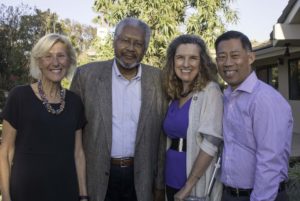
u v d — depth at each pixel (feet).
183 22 38.81
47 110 10.25
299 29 31.71
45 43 10.44
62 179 10.21
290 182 18.45
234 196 10.44
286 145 9.79
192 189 11.44
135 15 37.70
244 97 10.16
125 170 12.07
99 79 12.14
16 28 57.72
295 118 49.55
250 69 10.52
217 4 37.93
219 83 11.94
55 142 10.17
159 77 12.65
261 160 9.62
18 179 9.96
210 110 11.18
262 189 9.59
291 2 29.63
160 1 36.88
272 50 47.91
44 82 10.55
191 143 11.51
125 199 12.34
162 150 12.54
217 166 11.09
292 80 50.47
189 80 11.64
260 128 9.70
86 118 11.87
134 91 12.27
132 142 12.07
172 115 11.98
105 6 38.63
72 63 11.19
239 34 10.47
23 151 10.02
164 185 12.65
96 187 11.82
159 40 36.11
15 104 10.14
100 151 11.84
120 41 12.03
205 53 11.77
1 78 53.16
